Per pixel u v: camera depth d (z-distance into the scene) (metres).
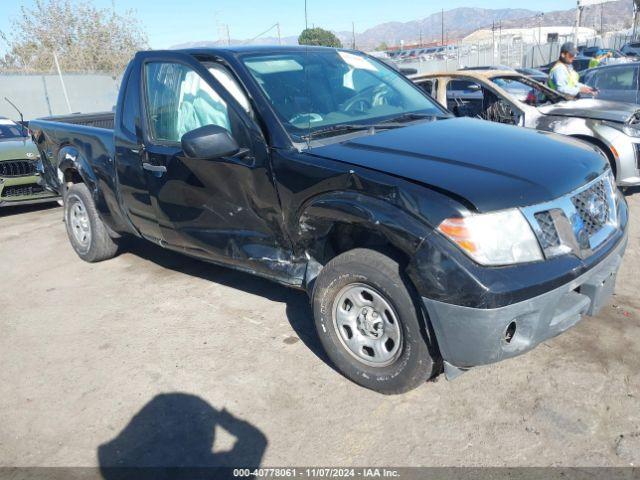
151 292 4.79
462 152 3.11
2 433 3.05
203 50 3.99
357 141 3.37
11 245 6.50
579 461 2.57
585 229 2.90
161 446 2.86
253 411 3.08
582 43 38.47
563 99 7.23
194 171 3.79
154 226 4.41
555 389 3.07
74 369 3.64
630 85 9.17
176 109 4.00
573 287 2.75
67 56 25.84
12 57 26.27
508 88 8.35
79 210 5.55
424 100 4.46
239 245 3.73
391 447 2.74
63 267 5.60
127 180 4.49
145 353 3.78
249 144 3.46
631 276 4.41
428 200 2.69
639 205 6.38
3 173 7.57
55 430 3.05
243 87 3.57
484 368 3.30
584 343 3.47
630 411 2.85
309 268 3.40
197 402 3.20
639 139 6.24
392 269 2.85
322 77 3.99
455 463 2.61
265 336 3.87
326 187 3.08
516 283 2.56
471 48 33.59
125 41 27.02
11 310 4.64
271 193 3.38
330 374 3.37
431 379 3.24
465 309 2.59
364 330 3.09
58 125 5.60
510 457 2.62
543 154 3.14
